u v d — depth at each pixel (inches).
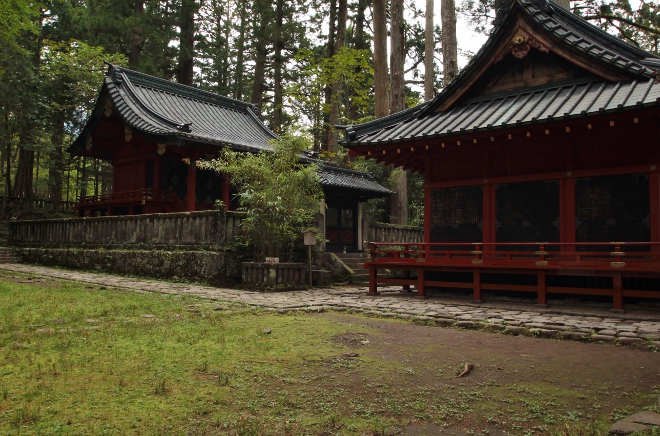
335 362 245.4
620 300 398.3
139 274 657.0
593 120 393.7
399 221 1004.6
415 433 162.9
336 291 576.4
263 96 1769.2
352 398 194.5
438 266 485.7
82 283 546.0
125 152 952.3
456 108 538.9
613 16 959.0
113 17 1213.1
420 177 1145.4
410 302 462.6
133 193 844.6
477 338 311.9
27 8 787.4
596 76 460.8
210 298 457.7
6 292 442.6
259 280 573.9
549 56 492.7
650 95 382.9
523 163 486.0
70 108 1199.6
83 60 1146.0
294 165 647.1
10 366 219.1
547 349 281.3
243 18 1557.6
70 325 310.5
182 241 637.9
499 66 520.7
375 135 529.0
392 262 517.7
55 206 1226.6
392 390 204.8
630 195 427.8
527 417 177.0
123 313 361.1
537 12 473.1
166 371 219.6
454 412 181.2
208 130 898.7
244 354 253.9
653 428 160.9
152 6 1238.9
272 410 179.5
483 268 464.1
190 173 825.5
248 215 598.9
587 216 447.5
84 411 171.5
